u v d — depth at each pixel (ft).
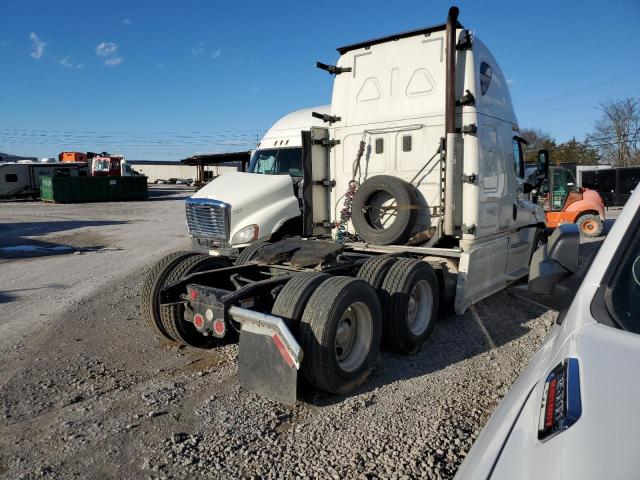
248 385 12.72
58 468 10.31
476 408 12.72
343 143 22.48
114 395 13.75
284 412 12.64
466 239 19.03
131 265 35.53
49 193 116.37
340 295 12.87
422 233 19.65
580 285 7.54
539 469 4.46
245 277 18.01
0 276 32.09
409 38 20.51
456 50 19.13
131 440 11.35
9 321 21.27
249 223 25.72
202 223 26.76
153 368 15.74
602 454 4.31
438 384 14.25
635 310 6.54
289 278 14.90
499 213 21.53
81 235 56.85
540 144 175.22
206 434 11.55
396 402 13.15
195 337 17.02
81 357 16.79
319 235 22.79
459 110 19.13
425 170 20.29
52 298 25.46
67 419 12.39
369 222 20.89
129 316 21.68
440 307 18.81
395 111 20.90
